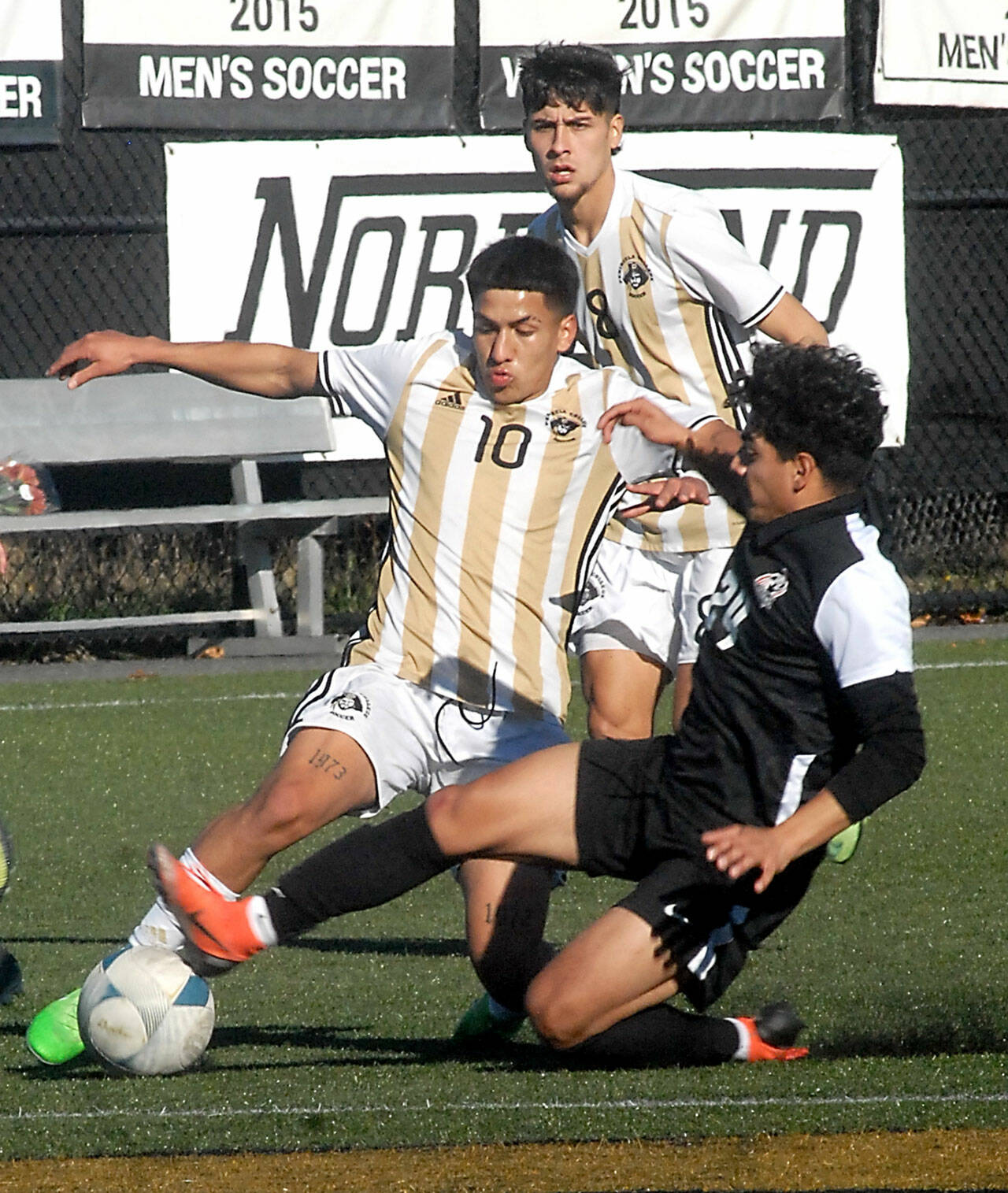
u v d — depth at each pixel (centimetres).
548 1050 1384
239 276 3484
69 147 3594
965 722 2856
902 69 3681
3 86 3478
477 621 1416
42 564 3669
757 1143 1116
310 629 3512
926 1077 1265
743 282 1689
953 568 3953
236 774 2589
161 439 3372
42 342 3606
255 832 1327
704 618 1307
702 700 1271
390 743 1394
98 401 3359
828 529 1229
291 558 3838
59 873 2080
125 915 1900
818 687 1233
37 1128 1172
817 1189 1038
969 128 3772
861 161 3578
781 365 1228
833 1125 1148
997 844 2156
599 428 1396
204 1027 1309
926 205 3716
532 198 3541
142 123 3528
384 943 1809
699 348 1744
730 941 1301
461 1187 1048
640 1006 1298
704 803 1267
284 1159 1098
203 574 3728
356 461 3594
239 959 1316
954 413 3794
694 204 1702
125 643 3631
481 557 1416
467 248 3531
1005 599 3784
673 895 1276
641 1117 1173
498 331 1399
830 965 1658
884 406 1242
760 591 1239
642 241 1708
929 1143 1112
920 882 1991
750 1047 1333
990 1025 1437
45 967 1689
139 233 3569
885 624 1202
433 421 1436
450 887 2059
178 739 2817
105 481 3675
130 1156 1109
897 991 1553
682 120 3628
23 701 3133
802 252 3578
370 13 3550
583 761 1321
